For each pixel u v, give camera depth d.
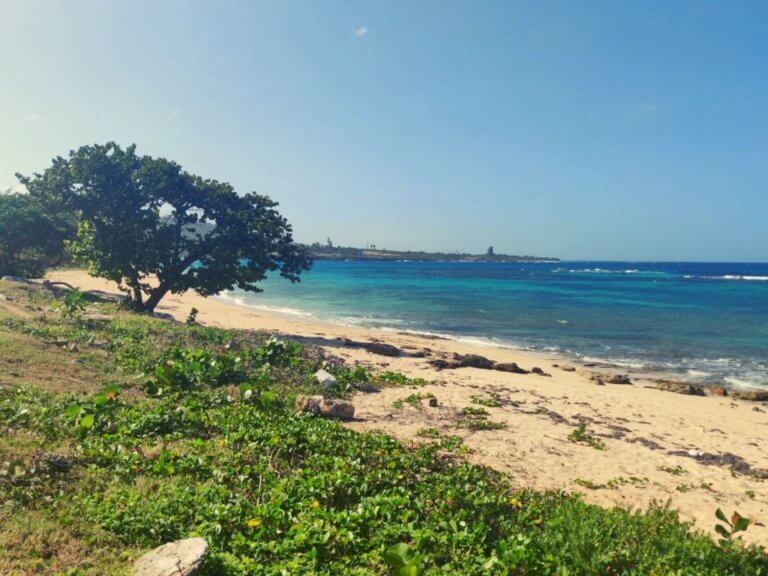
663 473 12.74
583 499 10.59
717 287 103.50
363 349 27.80
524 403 18.80
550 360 31.22
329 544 7.19
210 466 9.76
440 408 17.05
